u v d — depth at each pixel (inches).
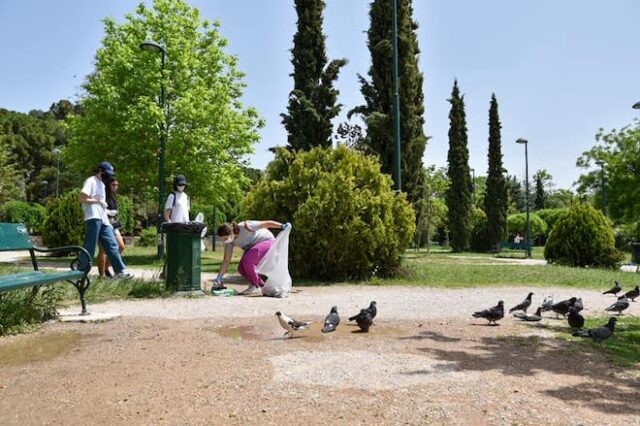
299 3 901.2
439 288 469.7
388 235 536.1
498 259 1190.3
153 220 2209.6
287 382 168.4
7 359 198.7
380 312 325.1
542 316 333.4
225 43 970.7
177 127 867.4
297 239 523.5
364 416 140.3
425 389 163.3
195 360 196.4
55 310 283.7
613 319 254.5
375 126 698.2
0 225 287.0
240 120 939.3
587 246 828.0
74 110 3176.7
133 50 880.3
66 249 303.4
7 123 2539.4
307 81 890.7
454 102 1819.6
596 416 143.1
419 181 740.7
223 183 890.7
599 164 1214.3
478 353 215.9
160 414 141.1
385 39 713.6
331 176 526.6
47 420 137.5
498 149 1924.2
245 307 332.2
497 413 143.4
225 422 135.7
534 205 3991.1
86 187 393.4
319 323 282.2
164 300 355.9
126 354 205.9
